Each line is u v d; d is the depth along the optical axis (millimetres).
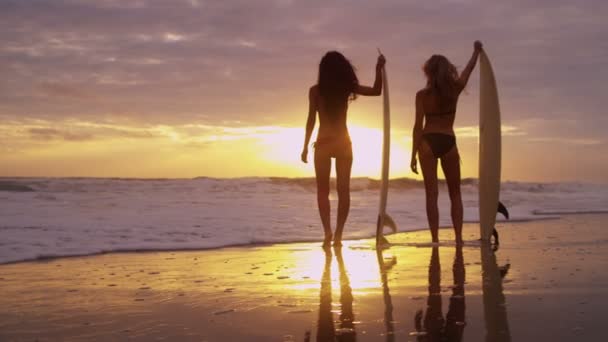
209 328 2127
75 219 6348
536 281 2980
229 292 2822
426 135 4984
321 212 4996
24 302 2643
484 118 5164
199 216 6973
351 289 2848
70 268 3758
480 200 5082
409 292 2740
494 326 2070
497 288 2797
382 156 5188
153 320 2266
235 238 5363
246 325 2160
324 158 5012
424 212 8250
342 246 4973
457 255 4137
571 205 10656
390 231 6246
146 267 3760
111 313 2395
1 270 3672
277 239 5422
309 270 3500
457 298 2572
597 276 3107
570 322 2109
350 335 1996
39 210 7152
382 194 5039
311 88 5168
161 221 6391
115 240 5090
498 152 4984
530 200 11641
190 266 3768
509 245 4777
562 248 4469
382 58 5281
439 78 4906
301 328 2104
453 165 4953
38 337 2055
